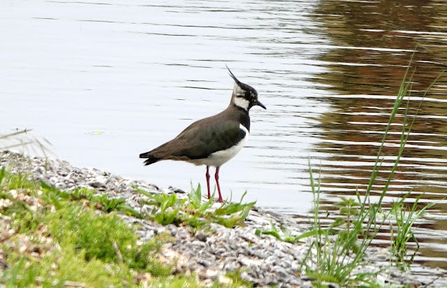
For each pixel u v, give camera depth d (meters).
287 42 28.53
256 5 35.97
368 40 29.22
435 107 21.61
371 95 22.42
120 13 32.94
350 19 32.97
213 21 31.91
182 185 15.55
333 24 31.89
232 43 28.09
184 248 10.25
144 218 11.14
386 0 37.72
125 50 26.53
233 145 14.00
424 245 12.82
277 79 23.72
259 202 14.65
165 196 12.05
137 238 9.73
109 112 19.92
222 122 14.05
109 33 28.98
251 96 14.39
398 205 13.12
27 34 28.09
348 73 24.69
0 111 19.42
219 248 10.55
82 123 18.89
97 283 8.06
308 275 10.28
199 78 23.55
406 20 33.06
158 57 25.81
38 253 8.59
